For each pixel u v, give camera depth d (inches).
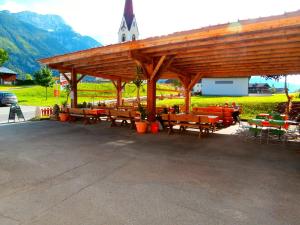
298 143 318.0
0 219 128.6
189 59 421.1
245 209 140.1
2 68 2405.3
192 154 260.4
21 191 163.5
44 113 592.4
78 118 551.2
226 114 487.8
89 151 270.5
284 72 558.3
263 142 323.9
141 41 330.0
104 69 591.5
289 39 279.1
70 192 162.1
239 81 1561.3
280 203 147.6
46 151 269.7
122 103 801.6
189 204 145.9
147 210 138.6
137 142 318.7
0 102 945.5
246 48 341.1
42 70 1310.3
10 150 273.6
